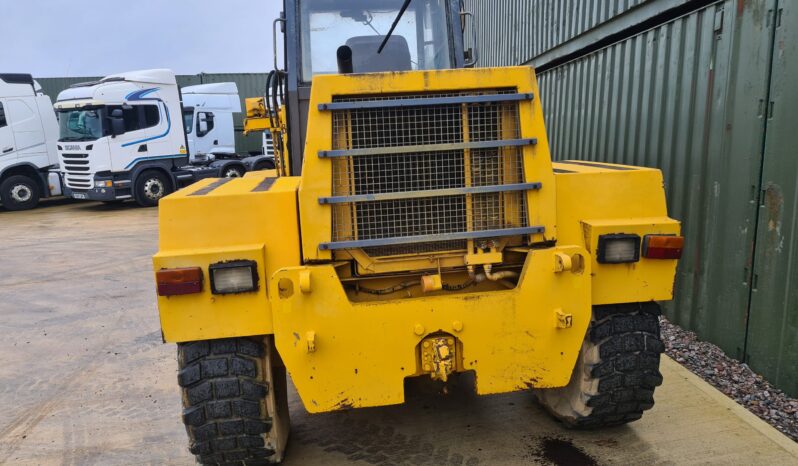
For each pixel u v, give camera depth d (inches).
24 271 320.5
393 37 153.9
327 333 100.0
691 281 174.7
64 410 155.5
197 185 128.5
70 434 142.3
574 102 263.7
